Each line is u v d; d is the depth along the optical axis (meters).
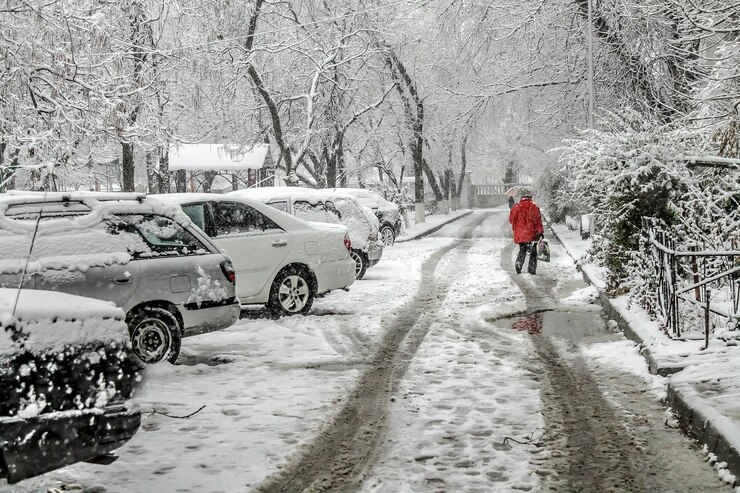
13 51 13.80
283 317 12.72
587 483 5.54
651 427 6.84
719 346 9.16
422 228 38.84
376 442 6.50
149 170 33.78
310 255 13.08
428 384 8.44
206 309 9.64
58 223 8.68
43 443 4.47
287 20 34.41
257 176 39.69
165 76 23.86
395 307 13.85
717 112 16.64
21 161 16.50
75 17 14.48
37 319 4.62
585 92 29.31
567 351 10.11
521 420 7.05
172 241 9.62
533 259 19.33
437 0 32.50
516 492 5.36
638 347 9.88
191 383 8.55
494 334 11.37
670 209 12.70
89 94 14.93
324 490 5.47
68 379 4.64
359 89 38.12
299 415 7.30
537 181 43.38
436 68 37.78
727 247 11.11
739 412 6.43
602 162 13.19
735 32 15.54
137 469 5.84
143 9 19.62
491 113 33.75
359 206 18.59
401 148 44.56
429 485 5.52
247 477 5.66
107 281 8.77
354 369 9.23
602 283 15.66
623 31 26.69
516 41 30.95
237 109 33.97
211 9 25.48
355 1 33.69
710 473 5.72
